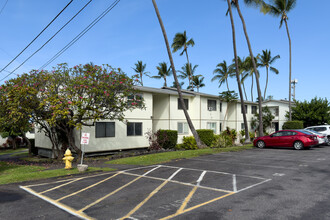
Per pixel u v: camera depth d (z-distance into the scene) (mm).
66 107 13531
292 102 34969
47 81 14391
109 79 14688
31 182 8719
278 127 35594
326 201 6074
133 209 5758
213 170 10312
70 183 8500
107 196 6855
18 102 13133
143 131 21641
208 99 27781
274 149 18219
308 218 5023
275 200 6230
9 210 5824
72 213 5578
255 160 12891
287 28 30047
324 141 18688
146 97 22094
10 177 9336
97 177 9391
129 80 15211
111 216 5355
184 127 25828
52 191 7504
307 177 8781
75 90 13625
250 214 5297
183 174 9617
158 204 6090
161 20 18703
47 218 5293
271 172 9766
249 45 23594
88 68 14836
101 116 14766
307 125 32219
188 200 6371
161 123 25141
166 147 22719
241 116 32906
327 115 30281
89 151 17828
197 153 15477
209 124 27578
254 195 6699
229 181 8383
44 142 21234
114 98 14953
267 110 33969
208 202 6176
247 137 23125
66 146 17391
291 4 28516
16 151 30891
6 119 13766
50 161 17031
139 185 8023
